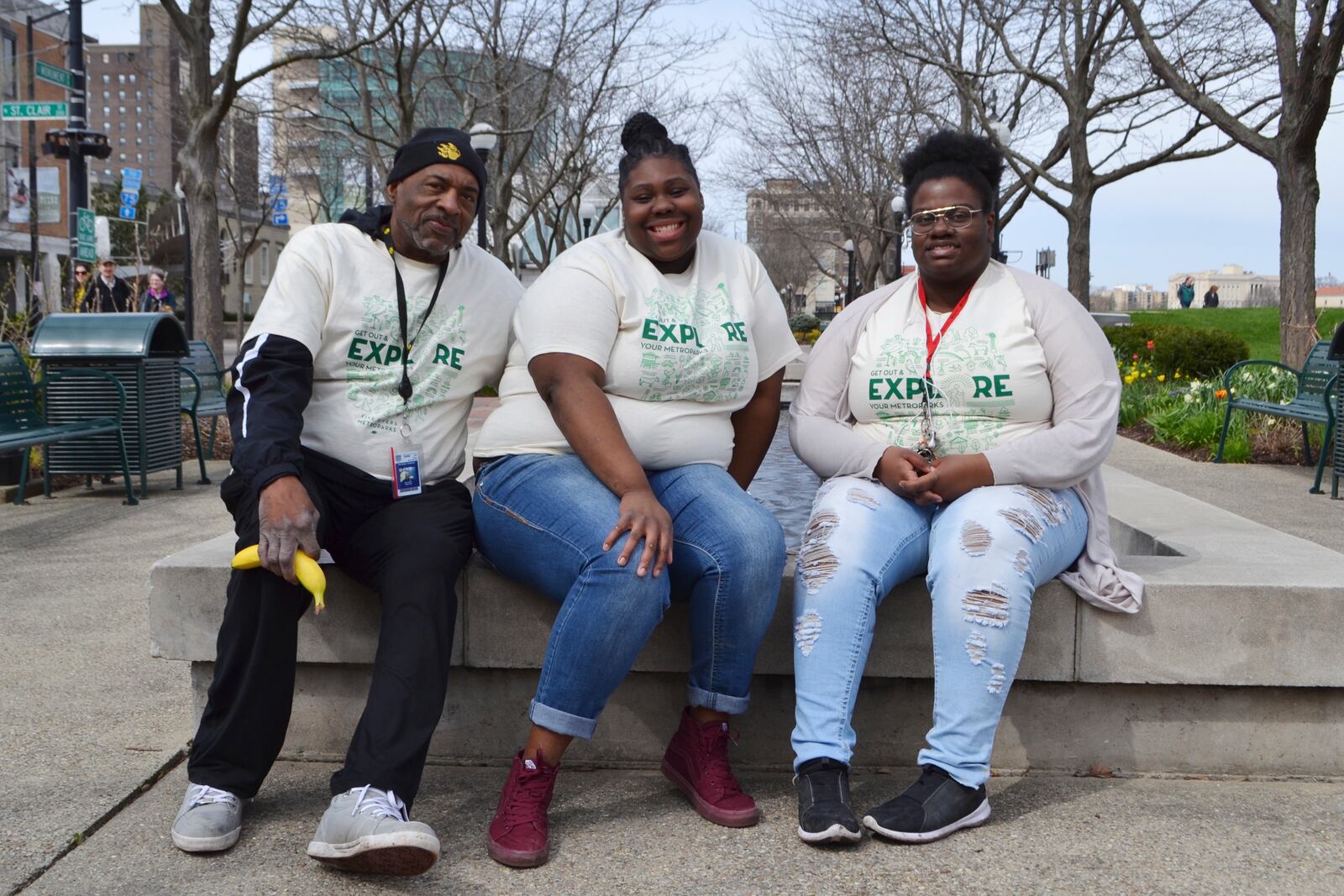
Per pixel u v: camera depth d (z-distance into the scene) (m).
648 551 2.39
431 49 17.62
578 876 2.31
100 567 5.22
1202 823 2.55
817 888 2.25
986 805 2.53
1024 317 2.79
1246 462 8.81
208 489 7.57
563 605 2.46
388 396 2.68
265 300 2.58
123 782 2.74
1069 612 2.72
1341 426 7.06
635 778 2.85
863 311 2.97
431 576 2.46
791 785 2.81
